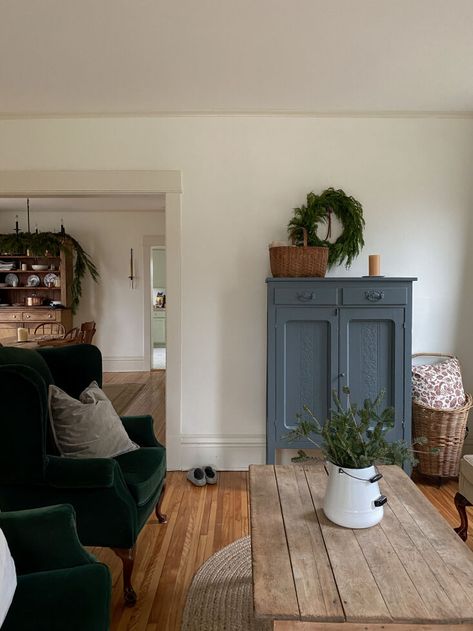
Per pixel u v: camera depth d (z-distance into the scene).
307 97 2.99
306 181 3.26
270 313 2.95
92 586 1.24
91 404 2.22
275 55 2.46
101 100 3.02
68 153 3.25
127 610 1.87
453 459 3.03
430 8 2.05
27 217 7.25
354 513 1.49
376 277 2.92
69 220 7.28
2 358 2.08
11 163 3.25
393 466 2.06
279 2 2.01
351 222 3.19
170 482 3.12
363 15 2.10
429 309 3.33
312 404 2.98
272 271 3.07
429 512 1.61
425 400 3.07
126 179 3.24
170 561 2.21
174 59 2.50
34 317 6.86
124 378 6.79
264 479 1.90
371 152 3.26
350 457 1.52
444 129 3.26
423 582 1.22
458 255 3.30
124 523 1.85
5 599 1.14
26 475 1.79
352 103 3.09
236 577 2.08
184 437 3.32
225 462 3.31
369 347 2.95
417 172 3.27
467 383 3.36
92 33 2.24
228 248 3.27
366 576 1.24
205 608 1.88
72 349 2.51
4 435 1.79
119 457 2.23
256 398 3.31
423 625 1.10
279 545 1.39
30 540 1.34
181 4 2.02
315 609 1.12
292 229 3.23
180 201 3.26
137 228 7.30
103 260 7.32
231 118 3.25
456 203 3.28
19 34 2.25
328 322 2.94
